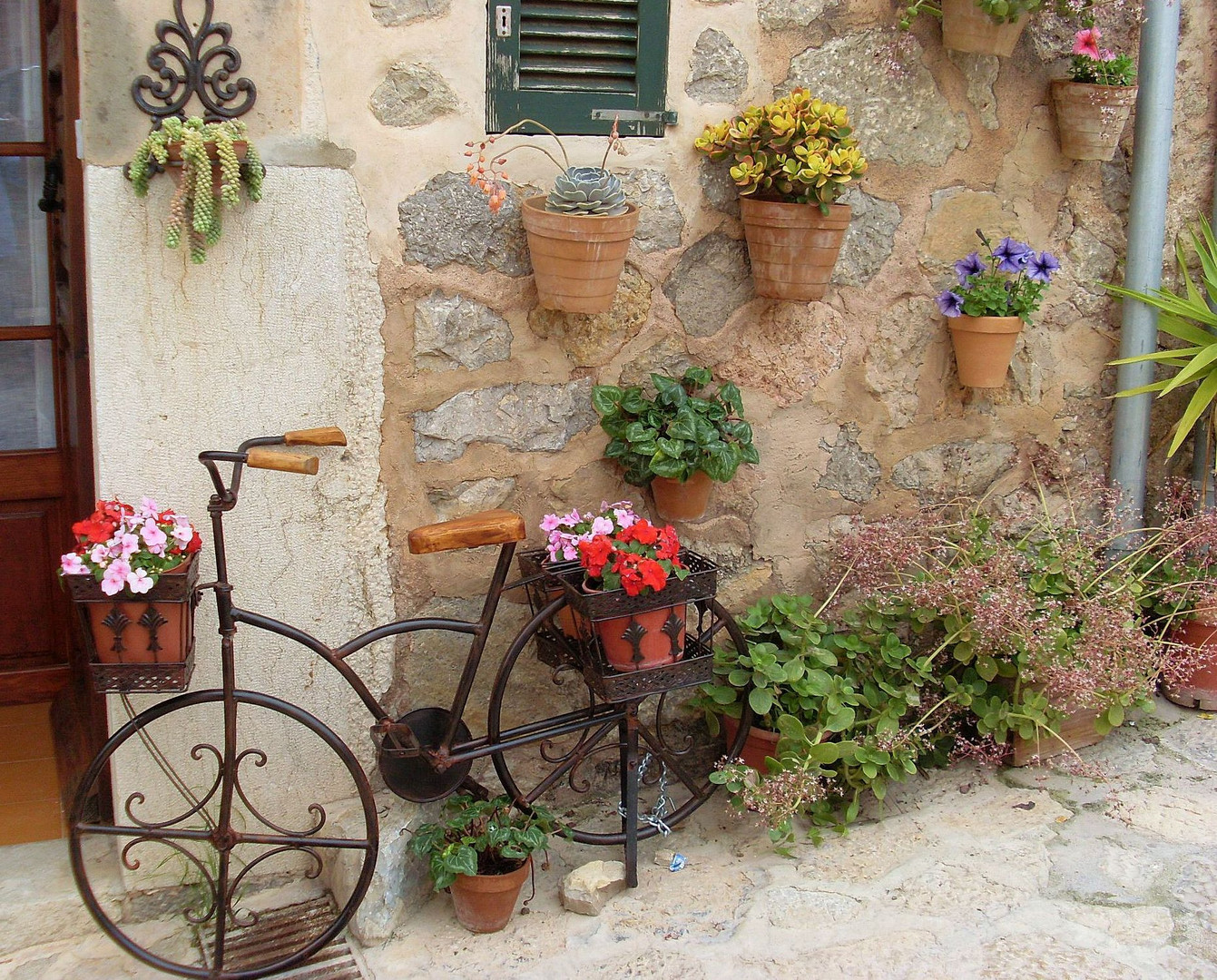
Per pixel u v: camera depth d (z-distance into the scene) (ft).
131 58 7.79
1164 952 8.14
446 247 9.04
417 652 9.58
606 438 9.98
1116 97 10.41
